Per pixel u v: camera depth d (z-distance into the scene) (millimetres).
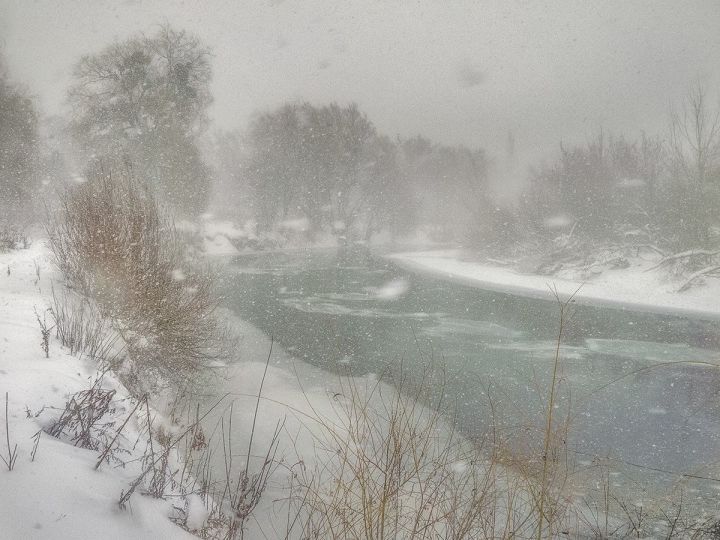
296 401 5656
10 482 1854
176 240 6668
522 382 7121
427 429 3912
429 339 9703
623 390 6852
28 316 4711
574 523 3414
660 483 4297
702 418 5848
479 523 2920
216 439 4363
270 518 3143
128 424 3271
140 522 2023
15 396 2738
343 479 3662
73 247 6164
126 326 5223
